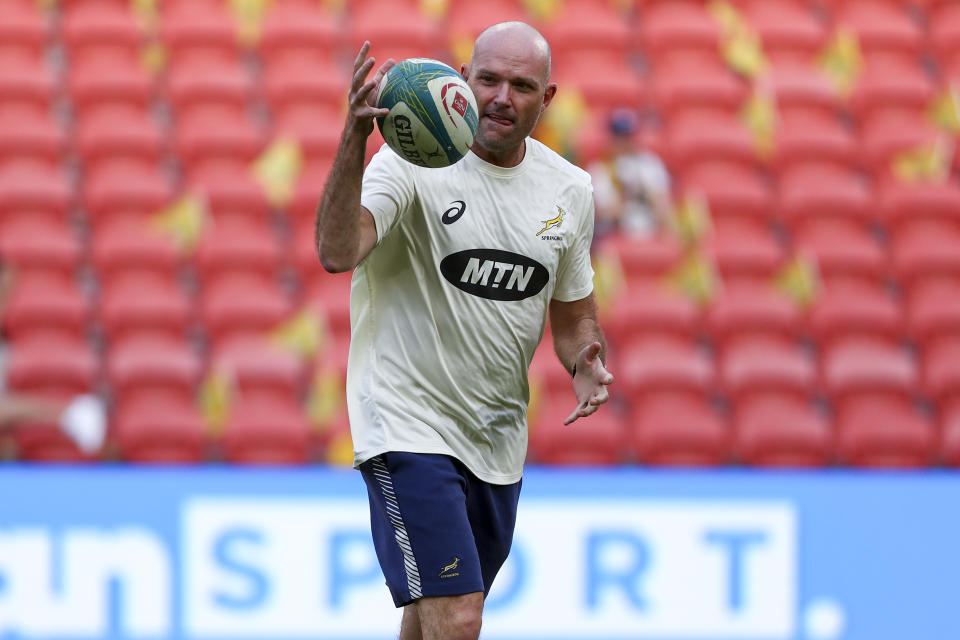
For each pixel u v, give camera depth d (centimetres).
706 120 4272
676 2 4662
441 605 1248
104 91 3997
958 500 2514
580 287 1389
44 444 2905
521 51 1221
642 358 3469
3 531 2247
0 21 4116
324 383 3228
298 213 3747
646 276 3641
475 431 1305
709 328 3612
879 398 3516
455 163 1223
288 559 2309
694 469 2541
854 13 4778
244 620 2286
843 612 2455
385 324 1281
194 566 2288
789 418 3388
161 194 3700
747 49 4538
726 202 3978
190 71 4147
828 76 4528
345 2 4506
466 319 1264
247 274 3575
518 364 1311
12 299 3306
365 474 1288
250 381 3238
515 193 1276
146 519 2286
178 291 3494
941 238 4016
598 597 2369
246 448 3098
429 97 1146
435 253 1249
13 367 3134
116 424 3109
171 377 3206
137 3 4328
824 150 4216
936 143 4312
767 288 3769
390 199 1201
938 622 2480
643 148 3988
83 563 2264
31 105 3919
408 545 1254
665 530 2408
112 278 3478
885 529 2486
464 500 1269
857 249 3928
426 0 4525
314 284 3572
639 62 4497
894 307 3766
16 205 3609
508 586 2347
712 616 2405
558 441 3197
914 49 4672
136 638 2261
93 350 3359
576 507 2381
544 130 3744
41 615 2244
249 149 3891
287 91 4097
